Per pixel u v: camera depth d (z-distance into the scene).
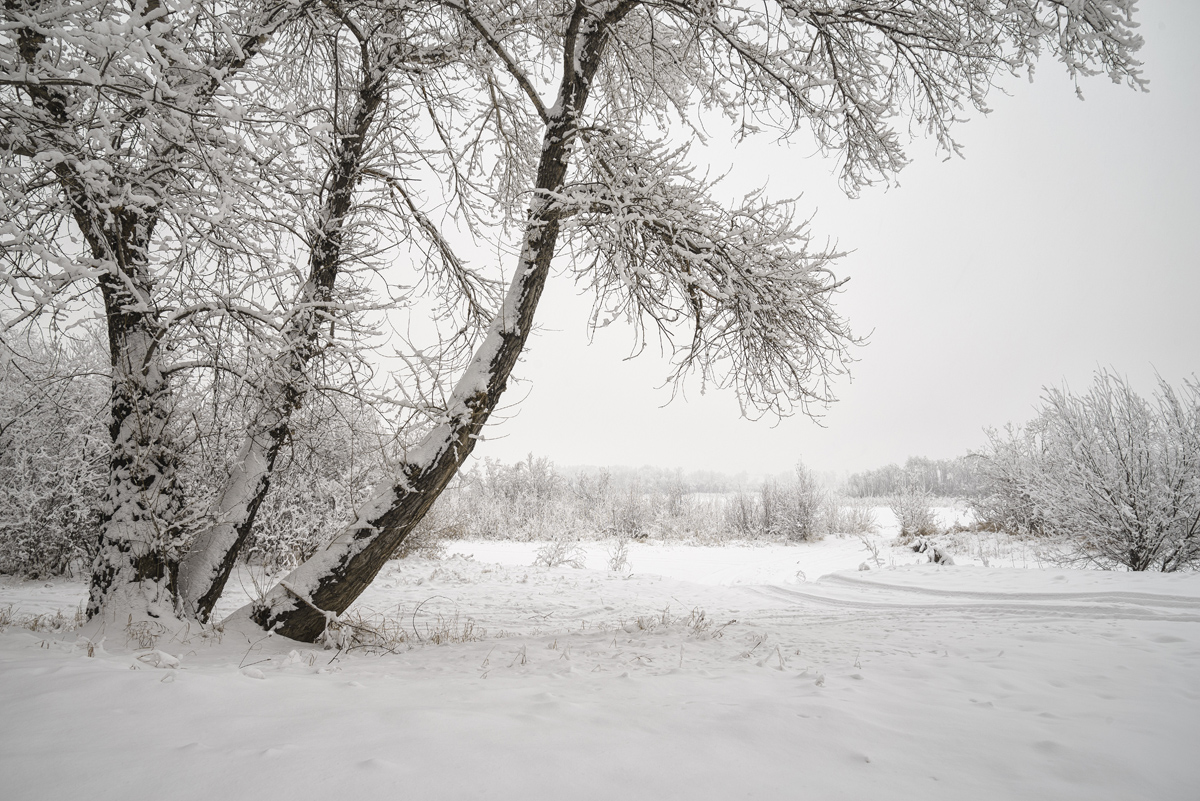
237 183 4.59
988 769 2.30
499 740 2.26
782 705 2.96
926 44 6.89
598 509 28.22
